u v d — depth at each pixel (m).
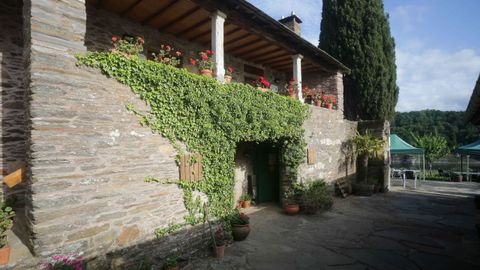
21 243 3.48
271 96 7.10
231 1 5.86
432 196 11.10
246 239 5.84
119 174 4.02
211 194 5.37
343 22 12.96
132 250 4.11
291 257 4.93
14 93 4.84
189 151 5.02
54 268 3.13
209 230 5.28
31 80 3.24
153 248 4.38
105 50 6.07
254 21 6.82
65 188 3.45
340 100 10.93
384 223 7.10
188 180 4.93
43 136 3.29
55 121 3.40
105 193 3.85
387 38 13.14
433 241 5.77
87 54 3.74
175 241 4.70
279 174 9.16
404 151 13.63
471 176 17.08
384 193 11.70
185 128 4.92
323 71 11.08
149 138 4.42
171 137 4.71
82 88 3.67
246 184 8.73
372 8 12.70
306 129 8.66
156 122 4.50
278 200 9.29
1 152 4.65
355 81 12.80
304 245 5.50
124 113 4.12
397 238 5.94
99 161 3.80
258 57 9.54
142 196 4.29
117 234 3.95
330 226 6.79
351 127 11.76
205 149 5.26
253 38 7.82
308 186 8.41
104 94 3.90
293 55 8.66
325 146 9.76
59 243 3.38
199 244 5.08
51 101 3.38
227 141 5.75
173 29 7.11
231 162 5.83
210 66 5.78
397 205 9.30
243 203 8.38
